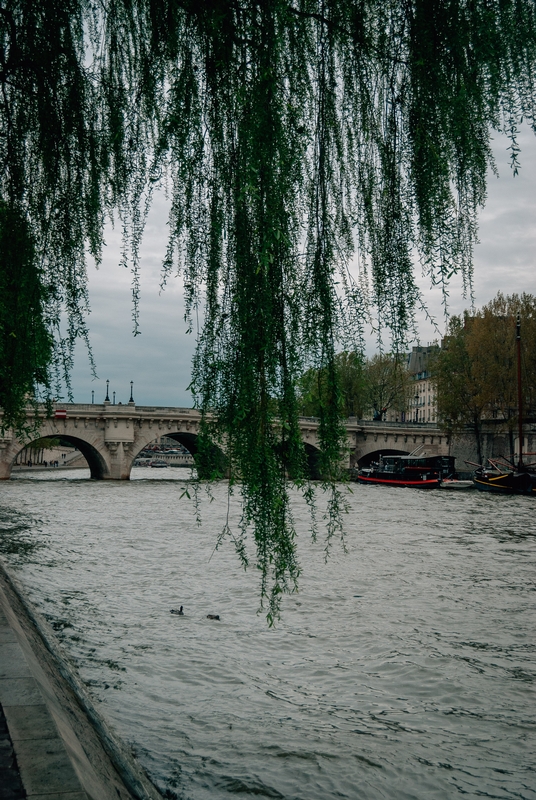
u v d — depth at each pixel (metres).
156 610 18.58
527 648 15.58
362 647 15.58
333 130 5.55
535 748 10.89
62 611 18.28
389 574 23.58
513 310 74.38
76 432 75.62
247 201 5.32
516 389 72.75
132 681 13.20
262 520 6.01
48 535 33.38
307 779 9.70
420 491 69.75
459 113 4.91
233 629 16.84
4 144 6.90
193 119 5.59
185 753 10.36
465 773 10.05
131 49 6.66
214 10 5.24
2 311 6.64
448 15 4.99
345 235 5.57
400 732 11.34
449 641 16.03
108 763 8.24
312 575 23.17
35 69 6.66
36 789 4.40
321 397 5.62
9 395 7.07
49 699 7.46
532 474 70.12
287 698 12.66
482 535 34.50
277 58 5.07
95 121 6.75
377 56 5.43
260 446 5.63
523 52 4.91
